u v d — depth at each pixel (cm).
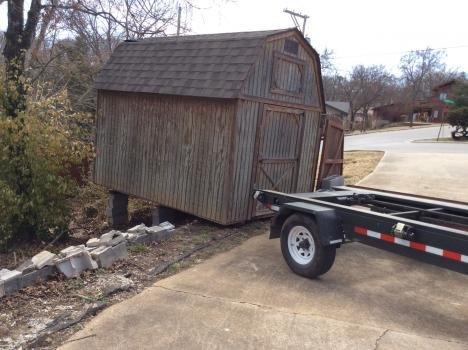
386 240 485
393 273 585
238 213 782
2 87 792
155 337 403
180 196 853
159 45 945
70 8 1154
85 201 1169
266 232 764
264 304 475
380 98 8712
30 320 418
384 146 3269
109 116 1009
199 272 561
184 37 963
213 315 446
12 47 944
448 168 1667
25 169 798
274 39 786
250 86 756
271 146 827
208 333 412
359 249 677
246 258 620
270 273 565
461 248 420
